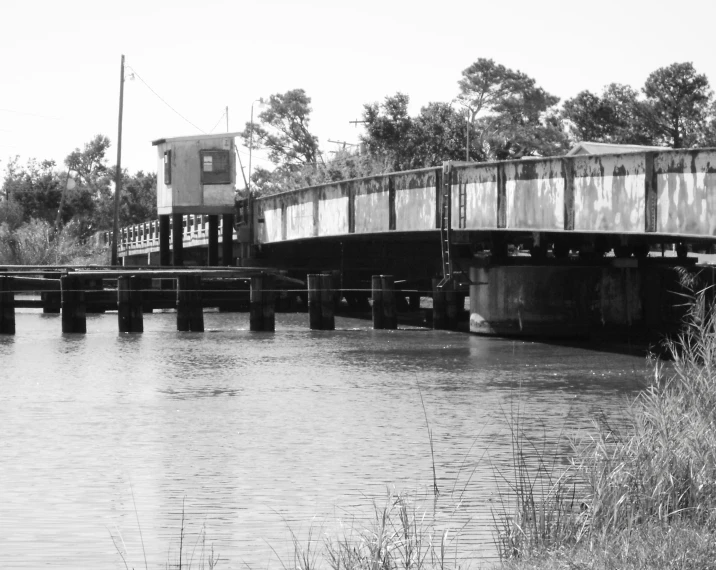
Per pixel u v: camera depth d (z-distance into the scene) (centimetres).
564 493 1455
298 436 2175
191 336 4806
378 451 1984
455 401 2672
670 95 11962
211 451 2011
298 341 4509
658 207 3108
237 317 6294
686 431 1364
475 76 11994
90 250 10062
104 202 14625
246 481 1731
